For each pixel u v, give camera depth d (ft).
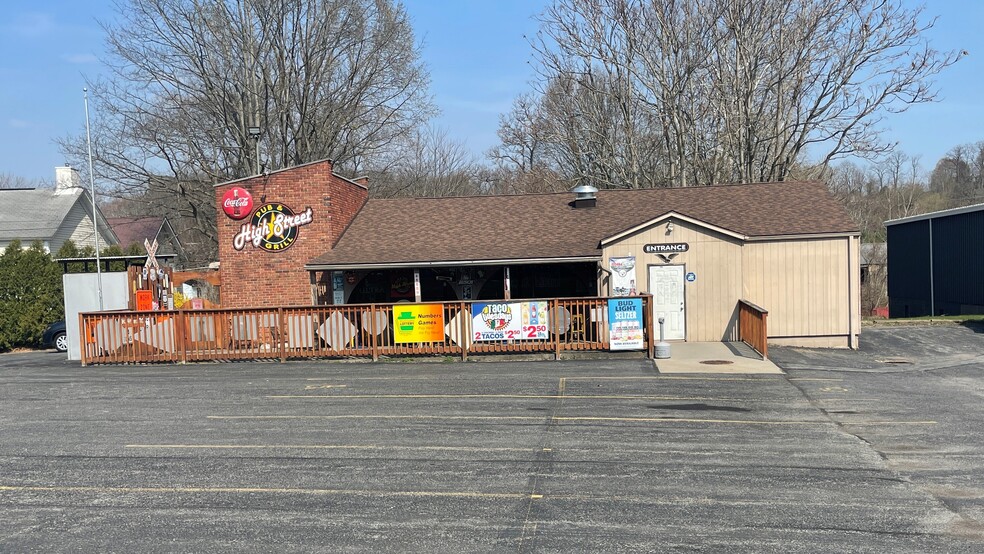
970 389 43.96
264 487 26.32
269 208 71.26
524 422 35.96
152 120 113.29
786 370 50.67
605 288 64.59
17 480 27.91
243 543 21.15
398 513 23.34
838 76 97.81
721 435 32.89
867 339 68.03
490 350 58.34
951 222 96.78
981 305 89.15
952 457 29.07
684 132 111.65
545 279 71.00
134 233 163.43
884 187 223.51
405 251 68.23
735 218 68.39
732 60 105.81
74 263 100.27
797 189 73.97
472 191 188.55
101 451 32.17
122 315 61.05
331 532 21.84
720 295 63.36
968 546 20.12
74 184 126.21
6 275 89.30
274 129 119.96
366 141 124.57
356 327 59.36
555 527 21.89
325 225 70.85
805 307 64.28
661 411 38.06
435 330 58.85
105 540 21.62
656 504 23.80
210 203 118.42
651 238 63.57
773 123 104.99
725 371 49.83
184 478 27.68
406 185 142.00
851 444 31.14
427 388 45.85
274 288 71.51
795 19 99.76
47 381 53.52
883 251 158.71
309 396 44.16
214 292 114.01
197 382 50.65
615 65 113.91
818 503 23.77
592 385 45.68
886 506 23.43
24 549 21.04
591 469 27.81
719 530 21.47
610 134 121.19
